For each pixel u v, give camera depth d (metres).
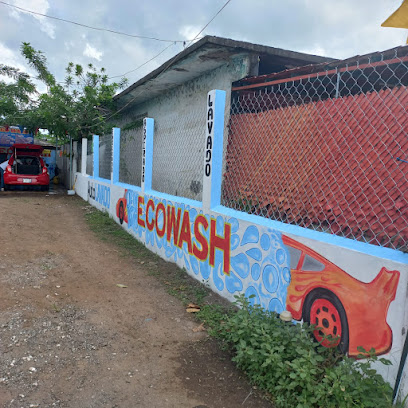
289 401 2.25
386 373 2.12
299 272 2.81
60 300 3.80
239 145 4.51
